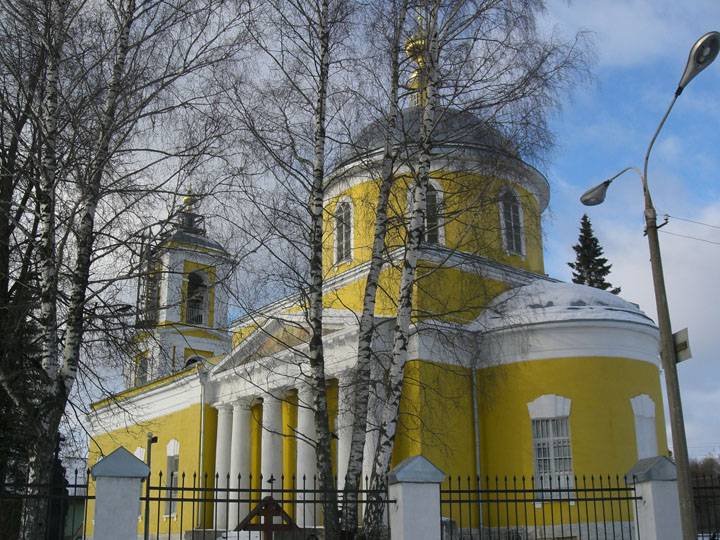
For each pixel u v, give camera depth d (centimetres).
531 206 1628
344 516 1246
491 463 2230
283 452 2727
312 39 1394
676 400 1043
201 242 1402
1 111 1242
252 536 1922
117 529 887
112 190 1217
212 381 2989
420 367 2131
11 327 1287
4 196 1294
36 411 1174
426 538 996
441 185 1783
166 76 1284
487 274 1572
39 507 1080
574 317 2216
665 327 1075
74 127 1216
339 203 1838
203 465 2958
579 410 2170
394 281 1814
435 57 1398
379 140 1499
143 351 1432
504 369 2239
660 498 1195
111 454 917
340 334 2303
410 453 2120
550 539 2075
